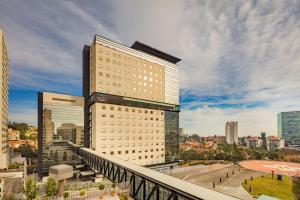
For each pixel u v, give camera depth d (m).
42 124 62.34
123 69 70.31
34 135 165.88
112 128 64.25
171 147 84.94
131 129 69.81
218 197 11.22
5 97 66.00
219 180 66.62
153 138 77.44
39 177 61.00
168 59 91.62
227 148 157.88
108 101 64.12
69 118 67.69
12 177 47.62
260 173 80.19
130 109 70.50
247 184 60.53
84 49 75.94
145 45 80.56
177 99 91.44
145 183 17.27
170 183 14.29
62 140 65.25
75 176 53.56
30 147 116.31
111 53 67.44
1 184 41.16
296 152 171.62
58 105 65.94
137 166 22.80
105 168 31.06
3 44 59.19
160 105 82.50
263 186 58.12
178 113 91.00
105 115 62.97
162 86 84.75
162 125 82.12
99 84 62.97
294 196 48.75
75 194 35.38
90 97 67.00
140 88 75.25
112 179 26.72
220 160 119.19
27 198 32.84
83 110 71.81
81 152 61.19
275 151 176.50
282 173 79.50
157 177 16.31
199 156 123.50
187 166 91.31
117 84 67.69
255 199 46.16
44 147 61.38
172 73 90.94
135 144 70.44
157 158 77.81
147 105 76.94
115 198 31.77
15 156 93.56
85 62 74.88
